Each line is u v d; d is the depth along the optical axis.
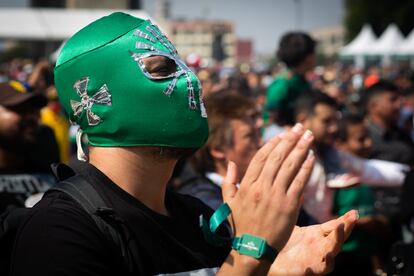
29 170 2.98
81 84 1.19
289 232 1.10
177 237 1.24
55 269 1.06
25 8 17.11
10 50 26.83
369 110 5.00
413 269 2.76
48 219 1.11
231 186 1.28
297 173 1.10
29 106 2.96
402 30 46.97
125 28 1.20
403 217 3.17
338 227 1.24
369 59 32.59
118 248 1.13
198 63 10.33
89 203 1.15
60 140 5.34
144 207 1.20
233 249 1.10
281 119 4.73
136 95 1.17
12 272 1.11
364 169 3.49
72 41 1.21
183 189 2.40
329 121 3.42
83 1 25.98
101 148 1.22
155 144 1.18
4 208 2.72
